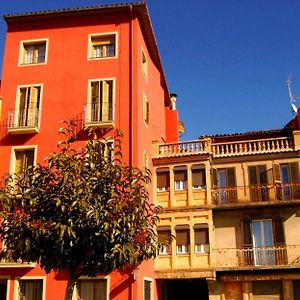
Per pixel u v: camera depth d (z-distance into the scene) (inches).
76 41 1026.7
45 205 524.4
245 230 1035.9
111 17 1034.1
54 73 1008.2
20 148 962.1
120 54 1003.3
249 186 1050.7
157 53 1178.6
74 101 980.6
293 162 1046.4
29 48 1048.8
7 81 1015.6
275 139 1065.5
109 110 962.7
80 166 536.1
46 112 981.2
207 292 1139.3
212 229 1014.4
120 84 980.6
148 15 1034.1
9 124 978.1
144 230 568.7
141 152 967.6
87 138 941.8
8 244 537.3
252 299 991.0
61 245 494.3
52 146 952.9
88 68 1002.1
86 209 501.0
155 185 1067.9
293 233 1015.6
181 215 1029.8
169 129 1343.5
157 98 1221.1
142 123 1001.5
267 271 991.0
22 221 519.5
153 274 990.4
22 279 876.0
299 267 966.4
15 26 1059.9
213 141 1188.5
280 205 1019.9
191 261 994.1
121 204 526.3
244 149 1085.8
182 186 1054.4
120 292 843.4
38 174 552.7
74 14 1036.5
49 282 867.4
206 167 1052.5
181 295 1157.1
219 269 985.5
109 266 530.0
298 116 1144.8
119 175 552.7
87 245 514.9
